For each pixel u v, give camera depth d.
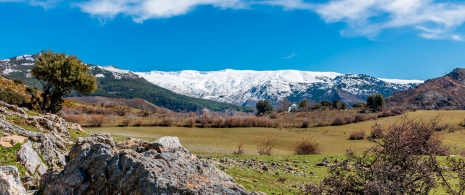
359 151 61.12
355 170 13.09
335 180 12.75
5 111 27.23
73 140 27.14
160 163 11.70
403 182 12.20
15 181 10.35
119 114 121.75
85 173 11.69
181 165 12.13
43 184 12.10
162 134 81.12
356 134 81.75
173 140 14.55
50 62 61.94
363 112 143.62
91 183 11.35
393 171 12.50
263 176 26.19
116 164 11.44
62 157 19.36
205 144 66.06
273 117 145.75
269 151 49.84
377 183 11.79
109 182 11.11
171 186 10.52
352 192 12.76
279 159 37.22
